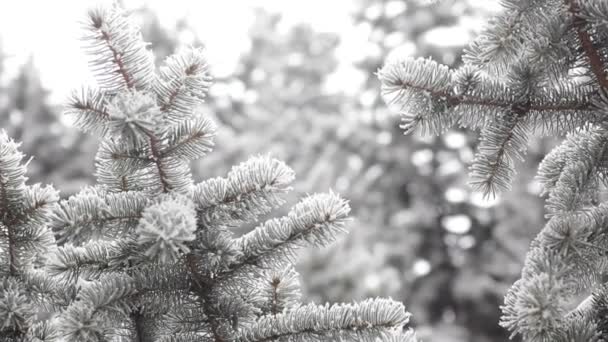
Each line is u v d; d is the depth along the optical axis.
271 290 1.05
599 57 1.00
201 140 0.99
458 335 4.98
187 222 0.92
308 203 1.00
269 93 8.14
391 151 5.55
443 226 5.41
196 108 0.99
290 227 1.00
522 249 5.12
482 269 5.18
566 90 1.02
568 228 0.96
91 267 0.99
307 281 3.42
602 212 0.99
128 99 0.92
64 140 5.72
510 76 1.01
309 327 0.99
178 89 0.97
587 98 1.02
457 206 5.36
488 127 1.04
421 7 5.61
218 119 7.04
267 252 1.00
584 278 0.99
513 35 0.98
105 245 1.00
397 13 5.91
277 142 6.47
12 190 0.98
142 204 0.97
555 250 0.96
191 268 0.99
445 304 5.32
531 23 0.98
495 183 1.05
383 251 5.39
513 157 1.05
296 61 8.84
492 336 5.17
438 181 5.40
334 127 6.04
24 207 0.99
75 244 1.00
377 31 6.02
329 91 7.36
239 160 5.89
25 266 1.02
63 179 5.45
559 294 0.92
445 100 1.02
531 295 0.91
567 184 1.00
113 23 0.96
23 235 1.00
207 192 0.99
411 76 1.01
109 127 0.94
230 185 0.99
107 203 0.98
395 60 1.02
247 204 0.99
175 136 0.98
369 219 5.57
